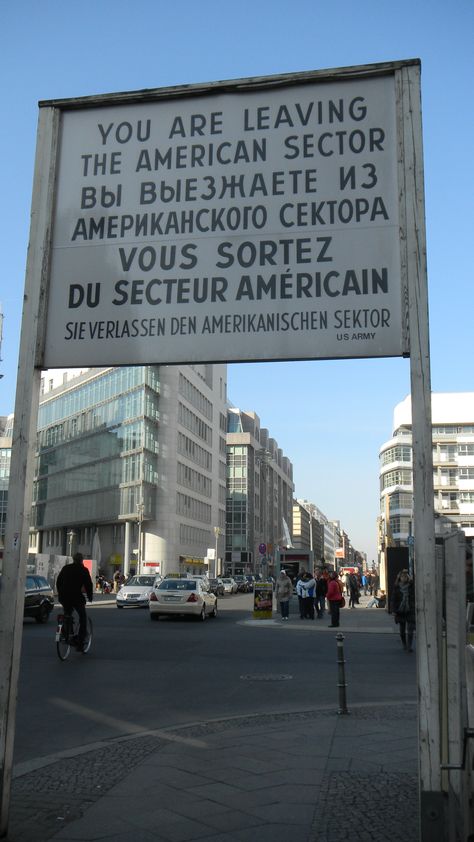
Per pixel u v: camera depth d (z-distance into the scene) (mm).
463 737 4363
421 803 4074
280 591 27719
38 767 6445
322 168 5230
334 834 4676
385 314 4969
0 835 4594
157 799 5449
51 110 5660
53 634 19734
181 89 5473
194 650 16172
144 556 79625
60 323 5375
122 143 5551
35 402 5230
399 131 5086
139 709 9461
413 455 4441
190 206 5367
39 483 101125
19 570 4805
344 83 5293
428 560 4242
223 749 7066
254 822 4922
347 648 17094
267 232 5223
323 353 5000
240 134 5391
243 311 5164
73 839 4598
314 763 6488
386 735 7637
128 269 5367
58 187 5574
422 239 4863
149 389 79438
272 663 14156
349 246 5090
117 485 79625
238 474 120125
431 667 4148
